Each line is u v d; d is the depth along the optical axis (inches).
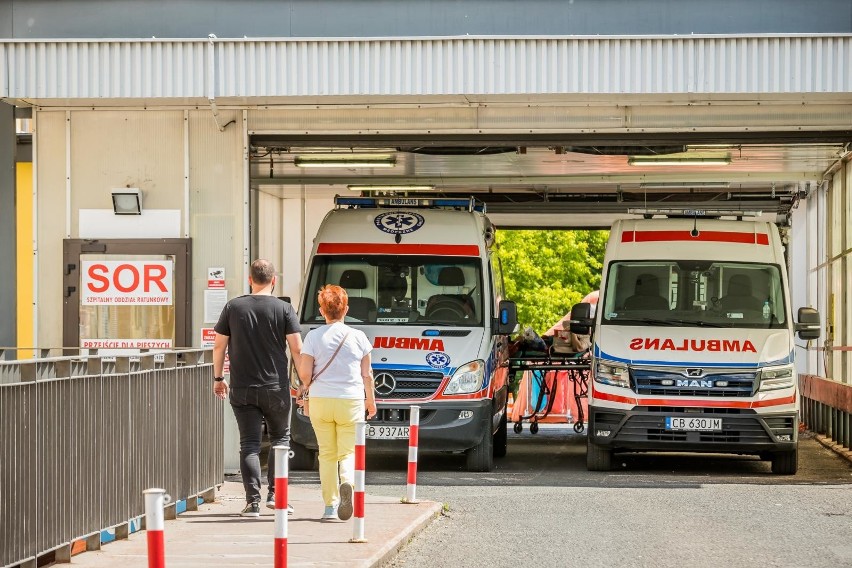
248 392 543.5
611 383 772.0
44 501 413.4
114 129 819.4
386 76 743.1
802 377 1206.3
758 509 609.0
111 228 818.8
